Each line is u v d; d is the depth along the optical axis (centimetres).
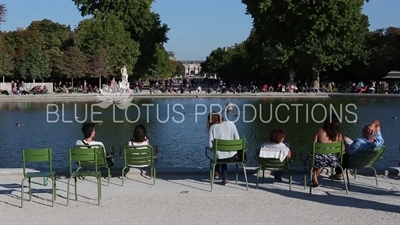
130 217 965
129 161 1248
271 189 1214
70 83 7894
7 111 3875
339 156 1209
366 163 1203
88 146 1178
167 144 2191
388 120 3086
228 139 1256
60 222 936
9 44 8494
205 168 1401
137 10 7962
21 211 1022
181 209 1021
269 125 2856
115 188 1229
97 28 7394
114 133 2539
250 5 6206
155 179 1332
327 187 1229
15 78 7594
